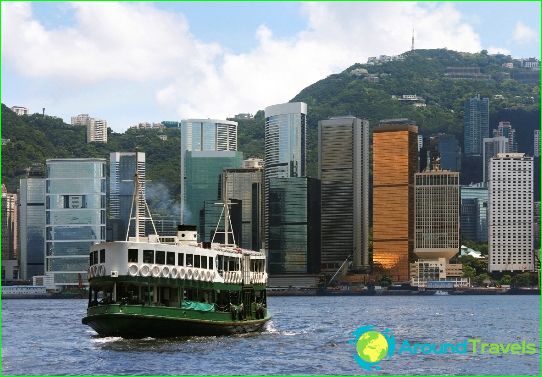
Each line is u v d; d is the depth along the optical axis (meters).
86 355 165.25
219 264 189.00
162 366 151.62
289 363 161.38
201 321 181.00
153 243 173.38
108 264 171.62
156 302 175.12
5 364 161.38
